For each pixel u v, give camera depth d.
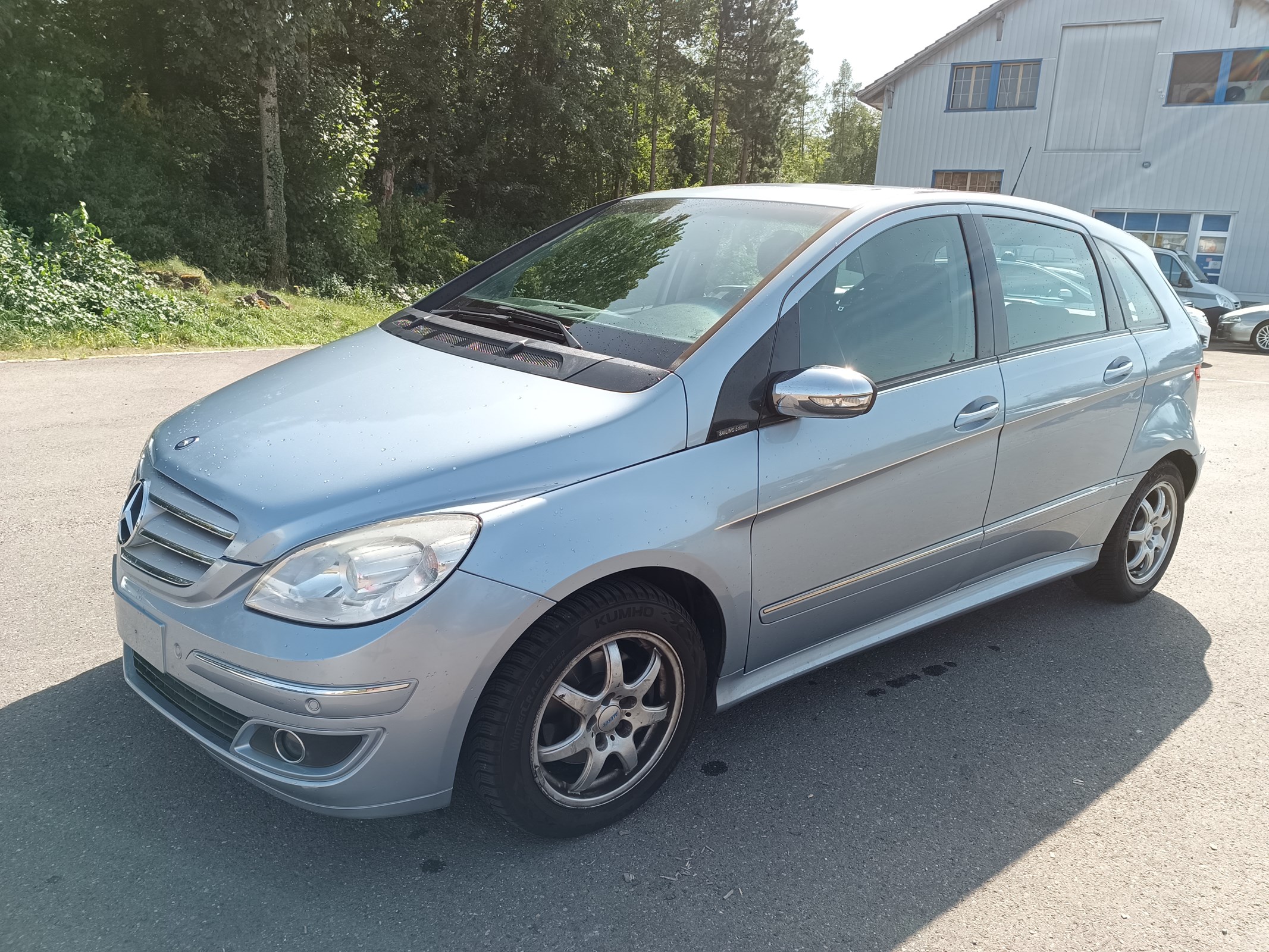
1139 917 2.27
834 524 2.78
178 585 2.20
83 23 16.80
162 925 2.08
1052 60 23.83
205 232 16.98
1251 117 22.14
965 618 4.07
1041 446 3.38
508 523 2.14
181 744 2.77
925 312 3.06
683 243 3.14
